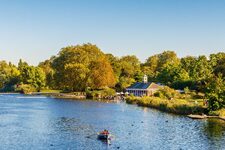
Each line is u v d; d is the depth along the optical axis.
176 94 175.75
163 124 95.62
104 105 156.25
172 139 75.12
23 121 99.62
